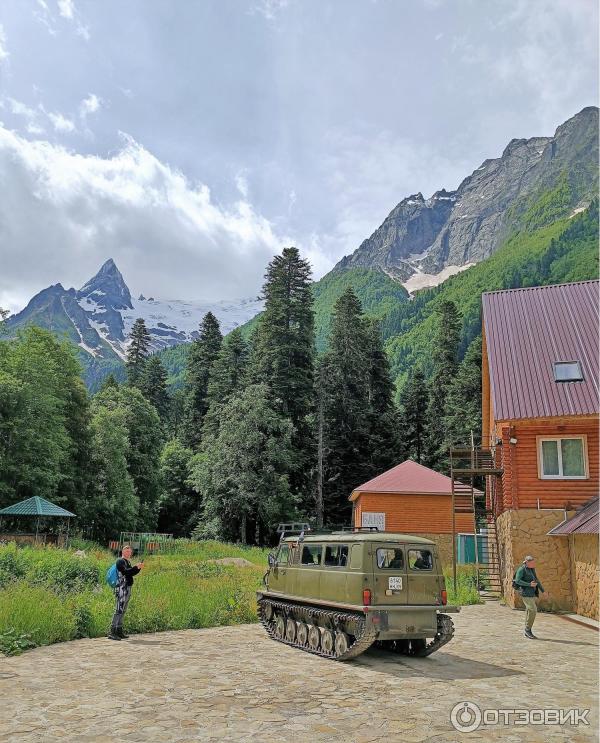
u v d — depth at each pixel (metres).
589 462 21.80
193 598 17.56
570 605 20.67
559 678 10.34
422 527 37.19
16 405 41.12
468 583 26.27
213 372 70.81
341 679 10.06
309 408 59.72
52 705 8.02
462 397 57.25
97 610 14.82
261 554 41.12
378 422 63.22
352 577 12.18
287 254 61.41
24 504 35.84
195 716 7.64
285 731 7.10
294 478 57.78
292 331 58.62
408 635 11.76
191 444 74.75
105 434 52.00
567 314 25.47
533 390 22.56
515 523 21.72
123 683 9.33
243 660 11.53
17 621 12.62
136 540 45.50
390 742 6.80
